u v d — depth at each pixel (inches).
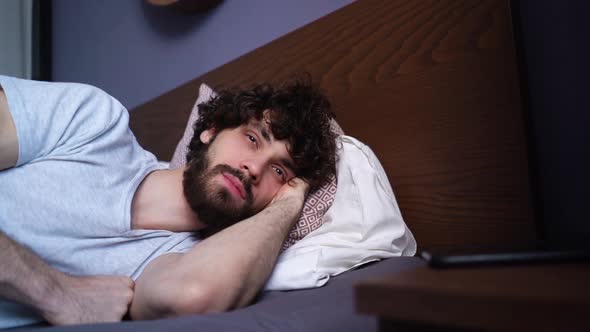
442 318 10.9
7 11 105.3
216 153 42.0
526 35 35.7
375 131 45.2
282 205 39.4
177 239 38.8
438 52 39.9
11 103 34.4
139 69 81.8
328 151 43.8
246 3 61.4
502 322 10.3
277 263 35.3
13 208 33.4
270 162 42.1
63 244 34.0
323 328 22.2
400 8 43.3
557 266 14.3
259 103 43.8
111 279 31.6
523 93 34.3
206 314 24.5
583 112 32.1
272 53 56.0
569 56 33.0
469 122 37.4
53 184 34.7
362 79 46.4
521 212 33.9
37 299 27.5
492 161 35.8
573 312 9.7
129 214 37.2
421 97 41.0
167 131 70.9
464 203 37.5
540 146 34.6
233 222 40.8
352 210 39.0
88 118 38.3
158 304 27.5
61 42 103.8
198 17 69.0
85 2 96.6
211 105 48.4
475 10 37.3
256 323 22.9
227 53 64.1
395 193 43.3
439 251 15.8
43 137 35.4
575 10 32.7
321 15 52.4
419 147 41.2
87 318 28.4
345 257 35.4
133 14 83.6
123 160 39.8
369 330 21.1
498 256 14.5
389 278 12.5
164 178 41.7
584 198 31.9
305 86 46.7
